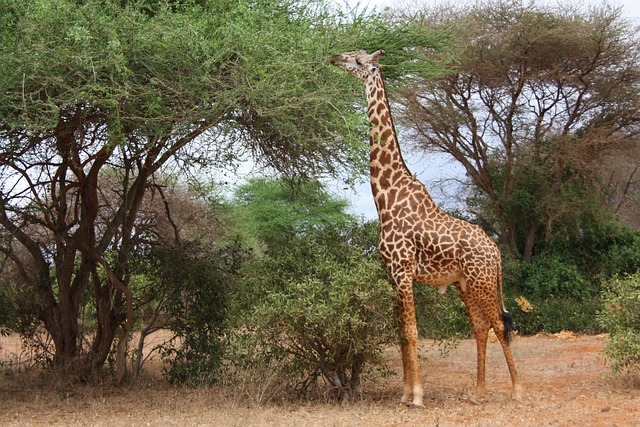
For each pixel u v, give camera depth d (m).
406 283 9.31
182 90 9.20
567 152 22.53
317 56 9.48
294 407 9.40
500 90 23.55
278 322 9.35
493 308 9.46
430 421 8.09
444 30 11.54
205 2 10.38
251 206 29.20
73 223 12.23
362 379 11.05
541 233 25.05
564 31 21.88
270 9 10.11
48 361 12.38
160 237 12.59
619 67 22.80
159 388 11.68
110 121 9.22
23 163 10.76
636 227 31.52
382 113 9.84
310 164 11.38
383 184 9.69
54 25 8.59
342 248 10.23
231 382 11.25
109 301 12.23
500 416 8.34
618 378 11.10
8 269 14.19
